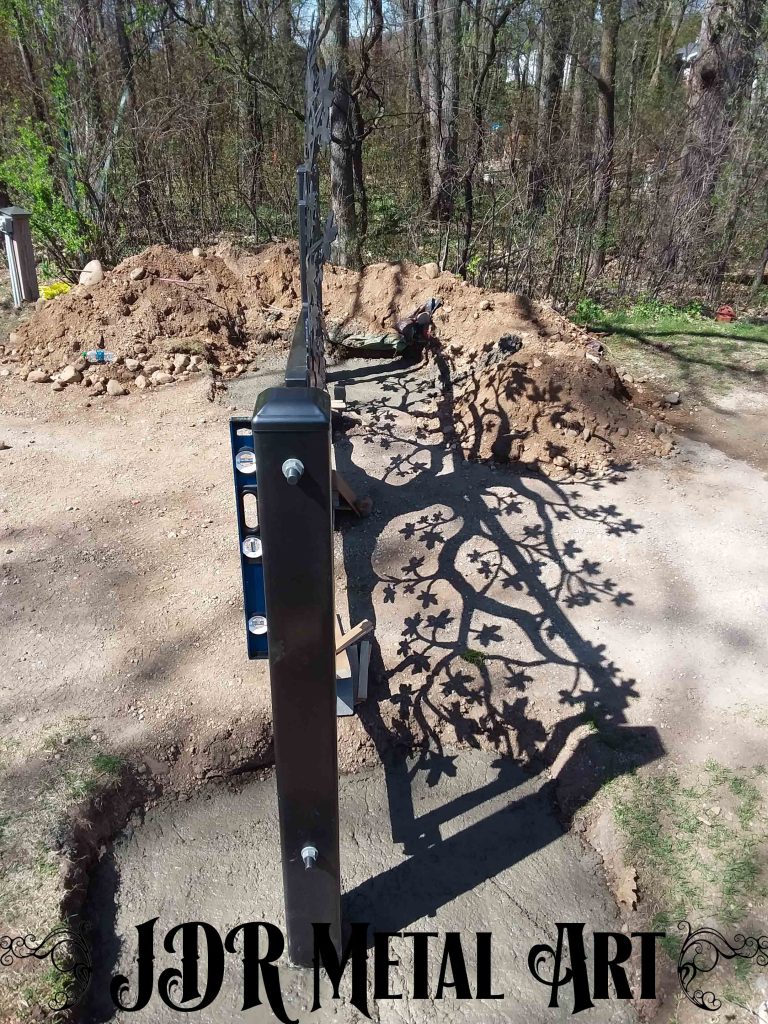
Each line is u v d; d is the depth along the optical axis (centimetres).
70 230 1091
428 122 1430
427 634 440
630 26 1784
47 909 290
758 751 363
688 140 1038
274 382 794
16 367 809
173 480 594
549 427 630
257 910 316
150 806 356
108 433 673
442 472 617
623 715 386
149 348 823
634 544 520
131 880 327
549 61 1247
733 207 1012
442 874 331
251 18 1398
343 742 384
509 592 475
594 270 1077
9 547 505
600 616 454
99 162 1162
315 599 214
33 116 1304
